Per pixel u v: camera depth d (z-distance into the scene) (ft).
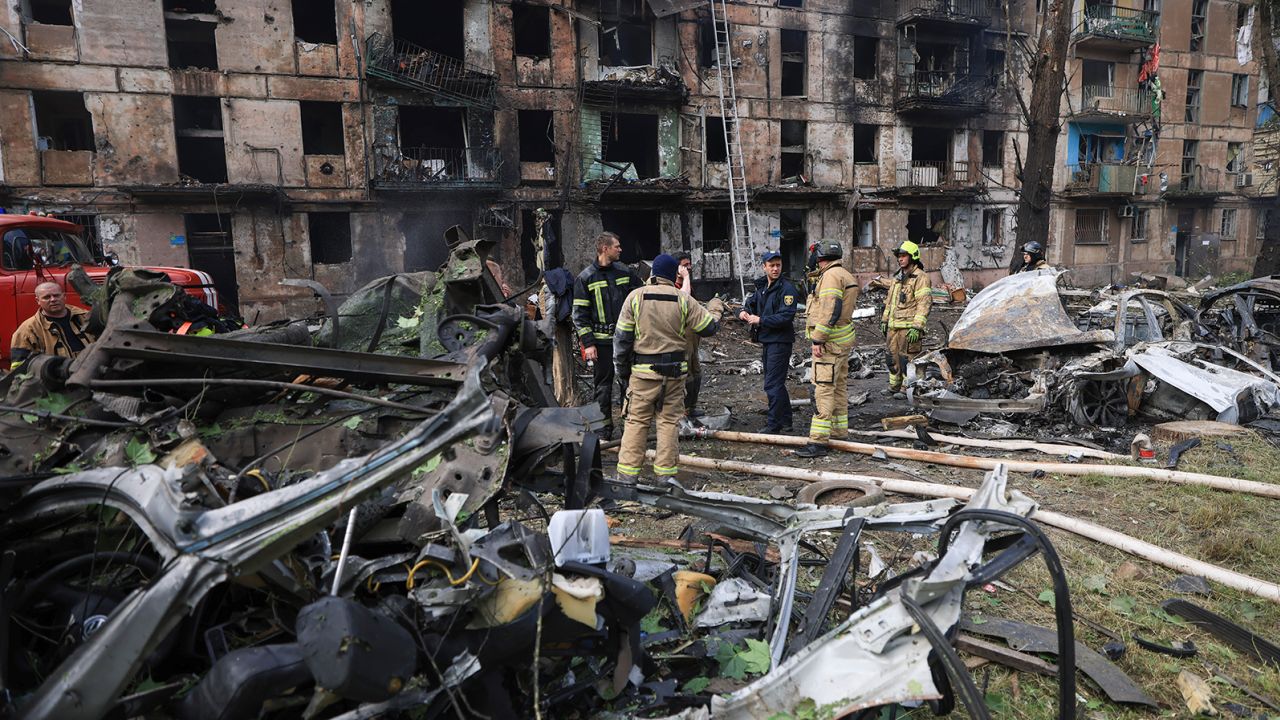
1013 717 8.53
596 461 9.96
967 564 7.22
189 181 58.59
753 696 6.73
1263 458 18.90
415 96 64.85
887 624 6.68
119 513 7.20
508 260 69.21
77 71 54.49
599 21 70.69
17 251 27.35
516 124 69.00
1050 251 94.38
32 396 8.82
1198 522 14.79
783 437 21.86
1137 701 8.77
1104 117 92.94
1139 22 91.81
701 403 29.99
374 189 63.62
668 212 75.92
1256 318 30.01
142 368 9.11
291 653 5.61
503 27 67.77
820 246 20.89
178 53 65.51
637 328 16.07
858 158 88.84
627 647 7.63
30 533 7.36
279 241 61.57
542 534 7.31
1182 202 101.55
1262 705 8.95
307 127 68.08
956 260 88.79
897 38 83.76
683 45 74.84
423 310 11.44
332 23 73.51
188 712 5.62
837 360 20.79
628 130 82.64
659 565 10.64
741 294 78.54
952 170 88.22
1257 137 106.52
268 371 9.37
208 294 32.22
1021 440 21.61
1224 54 101.55
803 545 12.37
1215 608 11.41
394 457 5.79
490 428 5.85
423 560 6.79
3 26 52.49
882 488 16.85
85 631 6.55
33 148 54.03
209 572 5.18
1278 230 105.50
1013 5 87.81
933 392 24.04
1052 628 10.66
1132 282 91.81
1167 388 23.48
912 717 8.15
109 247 56.34
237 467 9.01
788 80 88.28
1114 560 13.26
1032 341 23.90
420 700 6.23
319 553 7.11
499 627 6.68
